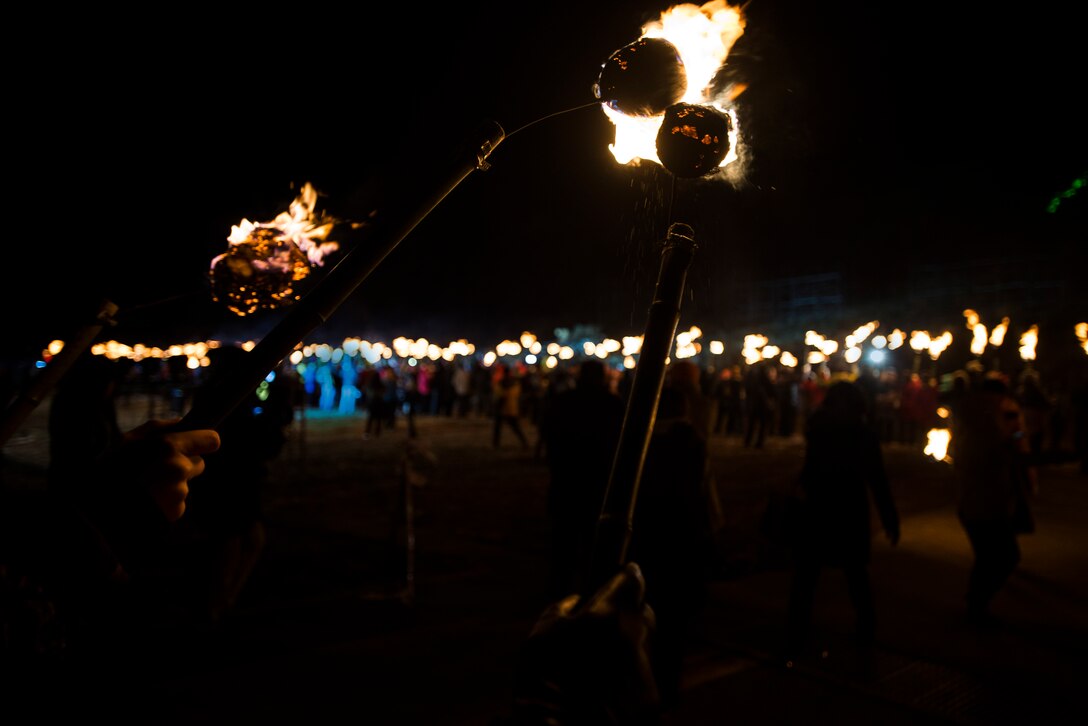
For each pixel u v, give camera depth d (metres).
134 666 4.59
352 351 30.84
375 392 20.84
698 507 4.53
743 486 12.95
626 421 0.80
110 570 0.86
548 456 6.14
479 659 5.29
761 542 8.79
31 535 0.85
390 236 0.84
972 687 5.06
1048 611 6.60
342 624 5.88
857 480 5.59
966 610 6.58
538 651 0.69
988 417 6.22
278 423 5.69
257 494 5.68
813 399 19.97
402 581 6.99
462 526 9.52
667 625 4.45
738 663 5.38
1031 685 5.11
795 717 4.61
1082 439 14.34
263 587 6.75
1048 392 20.44
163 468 0.84
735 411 22.06
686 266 0.86
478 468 14.92
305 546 8.30
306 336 0.83
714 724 4.51
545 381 25.23
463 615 6.15
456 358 31.81
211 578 5.55
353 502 11.09
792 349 25.31
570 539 6.02
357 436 21.59
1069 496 11.98
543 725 0.65
